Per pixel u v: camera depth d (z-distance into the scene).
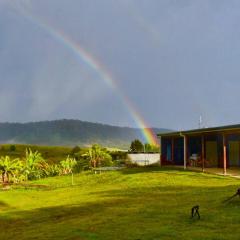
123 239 12.84
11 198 27.45
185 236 12.62
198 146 42.97
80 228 15.13
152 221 15.30
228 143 39.62
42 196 28.11
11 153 89.00
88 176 40.84
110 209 19.27
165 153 47.69
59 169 53.38
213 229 13.34
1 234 15.98
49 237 14.17
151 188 26.89
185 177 31.69
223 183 27.41
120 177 34.97
